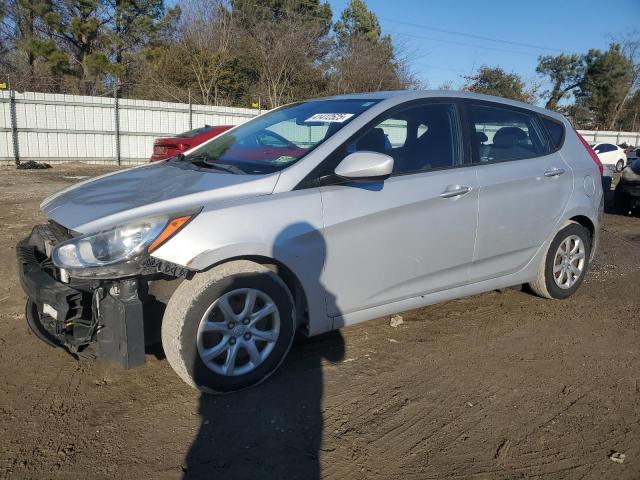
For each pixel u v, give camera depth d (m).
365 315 3.56
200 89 28.05
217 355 3.00
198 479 2.45
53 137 18.34
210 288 2.89
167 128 20.44
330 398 3.14
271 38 29.77
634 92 53.06
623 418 3.04
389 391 3.24
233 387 3.09
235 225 2.94
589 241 4.95
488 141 4.20
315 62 31.08
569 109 54.12
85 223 2.90
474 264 4.05
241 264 3.00
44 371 3.34
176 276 2.82
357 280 3.43
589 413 3.08
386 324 4.25
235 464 2.56
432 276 3.82
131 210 2.93
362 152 3.23
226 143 4.09
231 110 21.81
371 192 3.43
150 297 3.10
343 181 3.36
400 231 3.54
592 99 52.91
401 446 2.73
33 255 3.33
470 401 3.17
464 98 4.14
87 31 28.62
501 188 4.06
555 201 4.47
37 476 2.42
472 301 4.83
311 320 3.31
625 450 2.75
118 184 3.51
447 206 3.75
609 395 3.29
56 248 2.81
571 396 3.26
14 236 6.71
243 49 29.28
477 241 3.98
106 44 29.16
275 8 33.47
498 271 4.24
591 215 4.83
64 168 17.69
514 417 3.02
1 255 5.79
